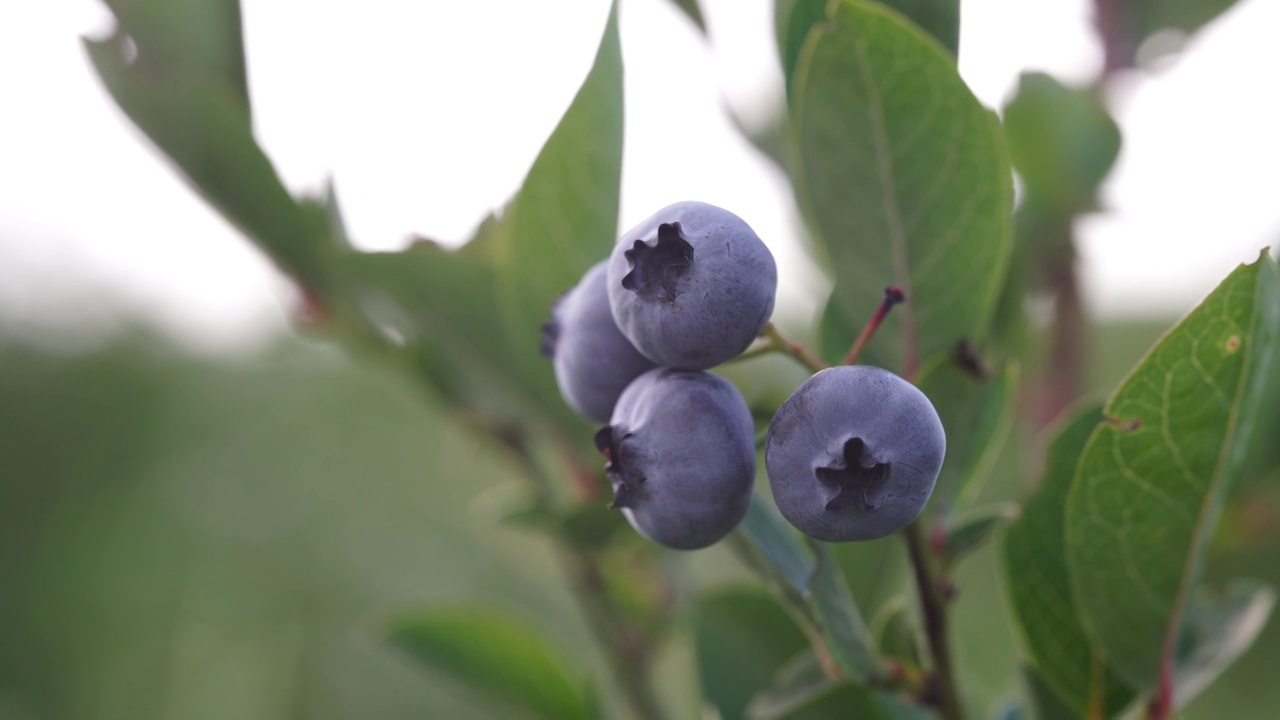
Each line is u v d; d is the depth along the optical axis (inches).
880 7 8.5
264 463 37.1
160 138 10.3
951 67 8.6
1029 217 10.7
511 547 15.3
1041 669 9.0
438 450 34.9
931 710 8.3
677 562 10.6
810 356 8.1
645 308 7.9
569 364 8.6
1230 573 11.0
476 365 10.5
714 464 7.9
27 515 39.5
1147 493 8.4
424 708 30.2
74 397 42.3
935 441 7.6
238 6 10.3
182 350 44.6
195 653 33.9
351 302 10.9
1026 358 10.5
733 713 9.6
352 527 33.8
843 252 9.0
